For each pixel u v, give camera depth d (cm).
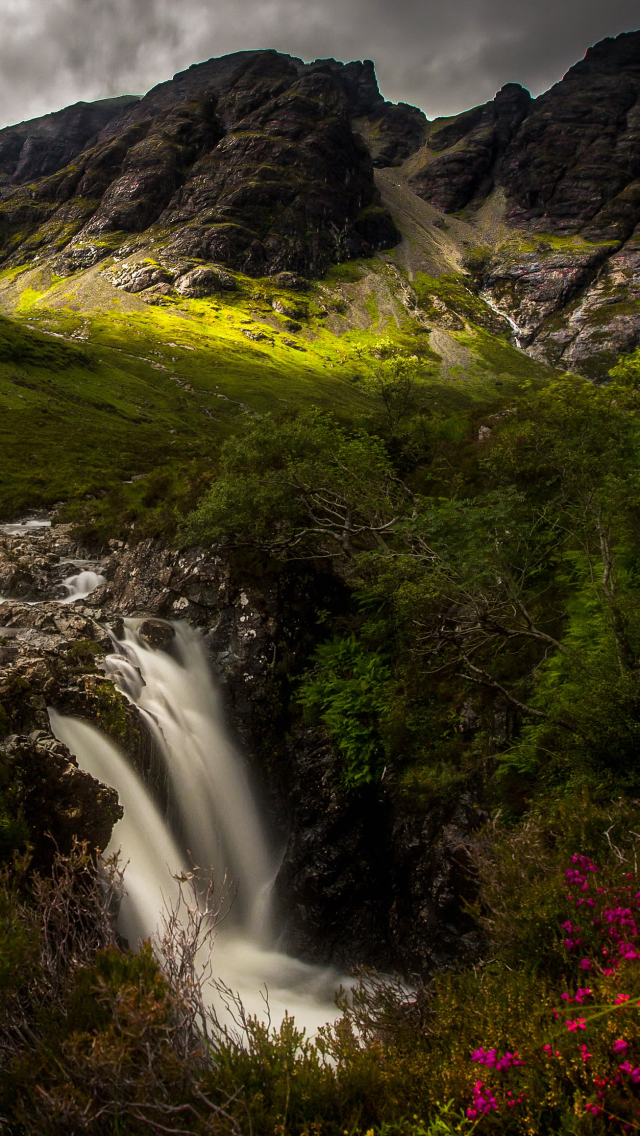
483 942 1008
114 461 4612
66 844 977
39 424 6594
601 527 1002
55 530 2602
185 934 553
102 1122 434
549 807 885
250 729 1571
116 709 1299
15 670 1184
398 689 1370
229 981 1157
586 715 845
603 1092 378
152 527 2017
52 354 11919
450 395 17025
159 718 1444
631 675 846
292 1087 450
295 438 1794
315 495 1709
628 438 1182
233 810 1489
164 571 1850
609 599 925
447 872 1084
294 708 1556
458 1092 423
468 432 2192
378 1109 442
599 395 1523
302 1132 415
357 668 1483
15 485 3672
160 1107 406
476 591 1091
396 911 1197
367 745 1335
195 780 1441
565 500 1204
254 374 15862
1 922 539
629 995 426
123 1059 425
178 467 2583
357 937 1252
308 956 1267
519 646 1255
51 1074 455
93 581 2117
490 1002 505
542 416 1606
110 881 633
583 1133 366
